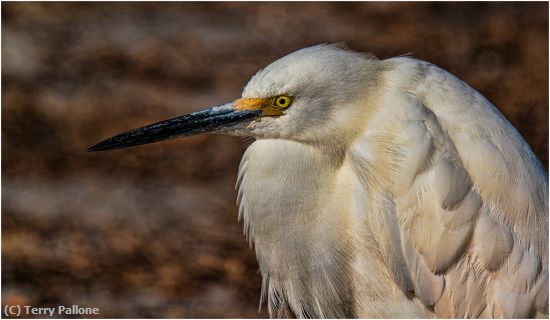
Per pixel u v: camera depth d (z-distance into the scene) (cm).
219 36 2094
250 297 1174
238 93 1817
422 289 672
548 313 654
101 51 1956
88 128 1650
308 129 694
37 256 1249
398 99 673
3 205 1377
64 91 1791
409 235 668
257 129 709
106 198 1409
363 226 694
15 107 1689
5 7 2139
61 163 1523
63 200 1399
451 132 662
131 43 2022
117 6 2234
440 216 654
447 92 671
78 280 1201
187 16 2192
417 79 676
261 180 720
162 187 1452
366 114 682
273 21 2164
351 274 721
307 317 752
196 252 1263
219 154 1567
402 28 2117
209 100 1783
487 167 654
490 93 1814
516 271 651
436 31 2089
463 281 660
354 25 2150
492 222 653
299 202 710
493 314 656
